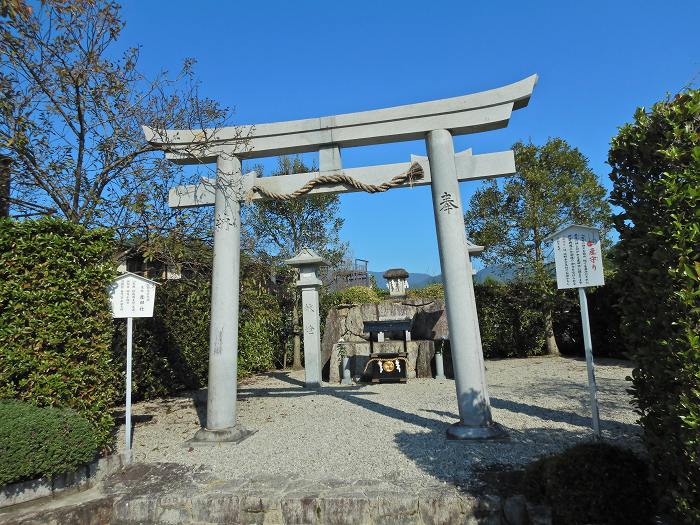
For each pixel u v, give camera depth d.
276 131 5.38
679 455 2.42
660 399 2.63
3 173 5.17
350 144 5.38
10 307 3.72
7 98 4.94
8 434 3.27
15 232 3.83
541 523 2.87
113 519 3.44
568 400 6.14
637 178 2.80
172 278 8.09
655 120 2.66
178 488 3.63
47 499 3.50
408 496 3.22
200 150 5.41
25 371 3.74
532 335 11.80
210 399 5.10
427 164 5.21
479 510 3.10
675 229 2.35
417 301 10.73
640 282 2.67
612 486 2.75
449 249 4.80
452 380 8.80
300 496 3.33
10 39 4.70
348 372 9.12
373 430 5.12
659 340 2.54
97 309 4.18
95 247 4.20
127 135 5.55
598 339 11.38
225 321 5.18
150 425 5.85
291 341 12.27
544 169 11.41
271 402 7.19
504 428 4.79
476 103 4.91
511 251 11.74
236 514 3.34
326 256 13.52
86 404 4.05
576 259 4.50
